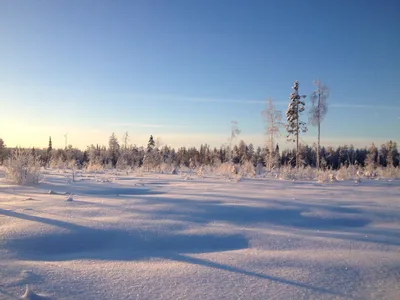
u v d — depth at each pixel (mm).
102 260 4473
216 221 6809
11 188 11180
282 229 6527
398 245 5551
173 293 3447
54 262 4309
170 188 13094
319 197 10844
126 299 3287
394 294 3613
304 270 4211
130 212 7012
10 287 3424
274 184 16172
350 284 3844
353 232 6508
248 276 3959
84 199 8688
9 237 4934
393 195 12031
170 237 5520
